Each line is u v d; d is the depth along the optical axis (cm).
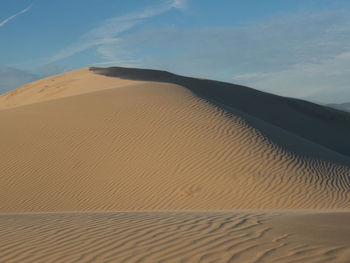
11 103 4650
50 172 1378
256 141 1498
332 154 1692
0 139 1625
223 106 2005
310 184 1234
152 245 425
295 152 1495
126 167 1363
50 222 591
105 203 1197
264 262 353
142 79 4466
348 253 364
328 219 564
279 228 486
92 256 398
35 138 1611
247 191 1184
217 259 368
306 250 379
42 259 398
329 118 4181
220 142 1465
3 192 1289
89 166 1391
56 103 2116
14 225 572
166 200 1176
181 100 1942
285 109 4119
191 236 455
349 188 1237
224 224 525
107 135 1572
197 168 1315
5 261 398
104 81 4062
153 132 1559
